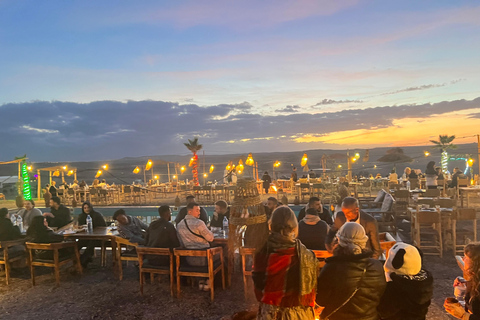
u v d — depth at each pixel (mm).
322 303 2254
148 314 4566
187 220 5133
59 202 7941
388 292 2320
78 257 6133
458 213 6477
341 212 4074
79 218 7230
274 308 1974
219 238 5586
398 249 2365
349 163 14695
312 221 4586
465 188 11609
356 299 2191
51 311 4770
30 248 5727
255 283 2016
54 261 5652
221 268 5230
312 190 14570
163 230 5262
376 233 4023
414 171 15836
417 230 6820
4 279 6148
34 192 20641
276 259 1951
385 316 2309
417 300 2244
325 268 2266
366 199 10406
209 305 4742
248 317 2410
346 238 2289
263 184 16656
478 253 2652
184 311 4602
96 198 16328
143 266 5223
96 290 5484
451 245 7172
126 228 6164
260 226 1954
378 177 17438
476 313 2520
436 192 10055
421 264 2332
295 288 1965
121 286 5617
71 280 5980
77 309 4805
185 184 17516
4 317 4621
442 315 4281
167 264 5242
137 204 15102
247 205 1951
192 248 5039
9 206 16719
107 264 6879
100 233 6316
